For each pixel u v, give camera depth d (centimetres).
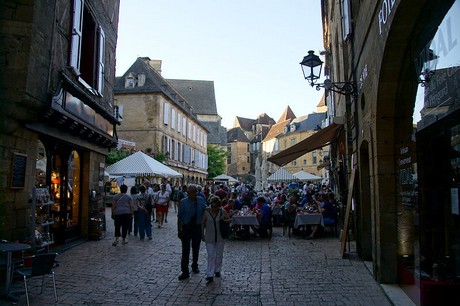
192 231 705
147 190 1648
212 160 5888
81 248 987
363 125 752
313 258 866
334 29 1428
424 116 479
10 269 573
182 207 706
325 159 2330
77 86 934
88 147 1112
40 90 738
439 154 482
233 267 787
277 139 6581
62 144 980
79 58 942
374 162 640
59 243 981
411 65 548
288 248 1015
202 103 7056
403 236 611
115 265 791
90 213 1148
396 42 507
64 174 1004
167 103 3525
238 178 8619
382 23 536
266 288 627
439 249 489
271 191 2353
